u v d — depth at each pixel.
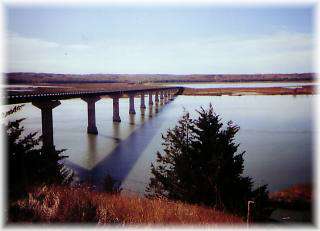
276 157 37.22
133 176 31.42
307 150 41.16
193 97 182.50
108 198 9.44
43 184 9.52
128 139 53.28
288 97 153.25
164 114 93.38
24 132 52.00
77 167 34.91
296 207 21.22
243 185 16.03
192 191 15.61
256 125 63.12
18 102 40.09
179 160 17.34
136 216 7.70
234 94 199.38
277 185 26.81
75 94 57.25
